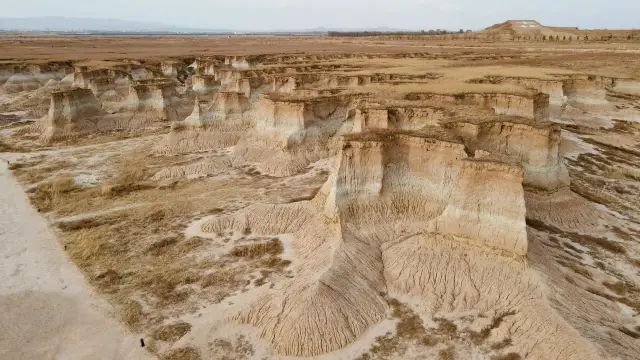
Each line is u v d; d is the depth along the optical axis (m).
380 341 19.50
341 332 19.52
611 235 28.33
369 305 21.25
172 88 66.50
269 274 24.58
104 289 23.59
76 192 37.50
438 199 27.39
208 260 26.27
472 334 19.53
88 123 57.00
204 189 38.06
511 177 22.06
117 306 22.14
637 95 73.50
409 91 45.44
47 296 23.08
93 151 49.50
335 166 29.94
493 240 22.23
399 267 23.55
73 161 45.97
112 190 37.50
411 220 27.45
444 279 22.20
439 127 29.92
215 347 19.30
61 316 21.55
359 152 27.52
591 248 26.53
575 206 30.44
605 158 43.25
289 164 42.25
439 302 21.45
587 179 37.53
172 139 49.47
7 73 89.12
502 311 20.22
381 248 25.58
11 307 22.22
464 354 18.50
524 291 20.47
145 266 25.77
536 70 69.38
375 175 27.72
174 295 22.89
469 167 23.00
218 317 21.05
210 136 50.22
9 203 35.16
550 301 19.58
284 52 136.25
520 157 30.92
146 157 46.75
